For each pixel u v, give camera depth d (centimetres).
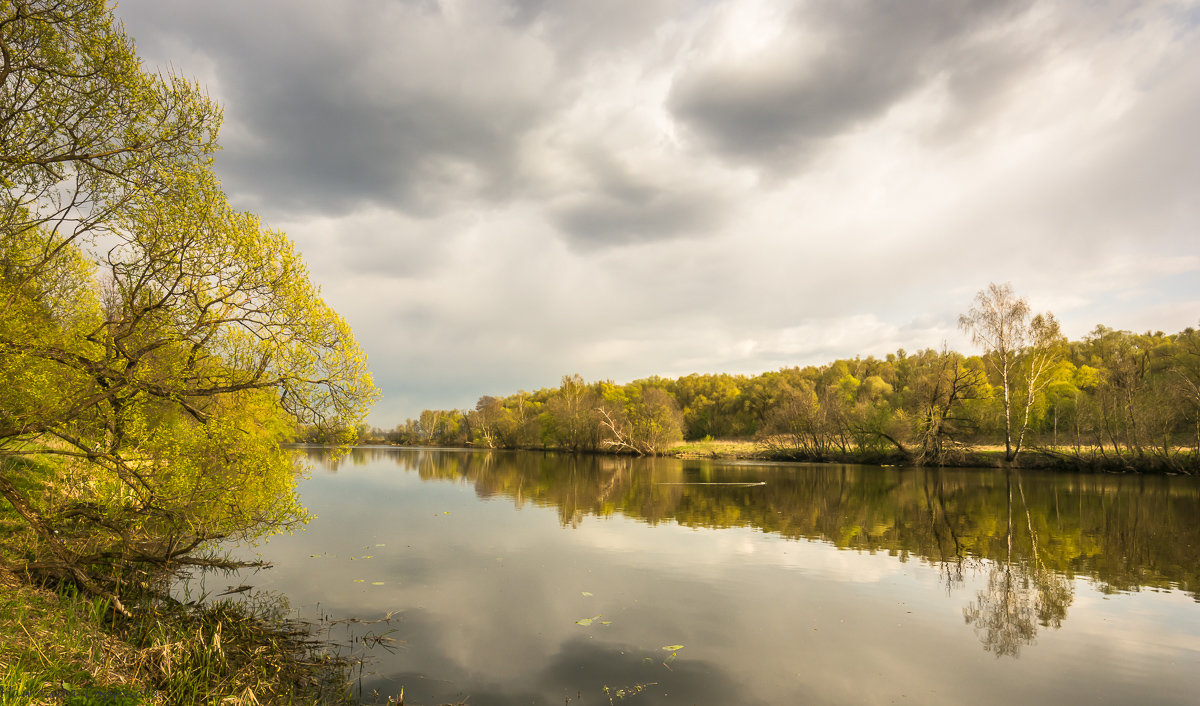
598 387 10444
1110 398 4709
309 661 1000
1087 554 1864
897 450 5941
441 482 4222
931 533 2211
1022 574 1617
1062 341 4841
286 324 1106
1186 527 2308
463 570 1611
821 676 973
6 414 939
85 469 1127
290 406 1170
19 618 873
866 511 2753
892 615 1274
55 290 1106
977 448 6084
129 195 950
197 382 1130
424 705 859
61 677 735
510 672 976
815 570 1650
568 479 4475
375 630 1152
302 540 1989
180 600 1279
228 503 1120
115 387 965
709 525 2380
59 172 944
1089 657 1056
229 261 1037
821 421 6581
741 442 9625
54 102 901
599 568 1652
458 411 15162
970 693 919
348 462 7012
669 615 1264
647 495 3384
